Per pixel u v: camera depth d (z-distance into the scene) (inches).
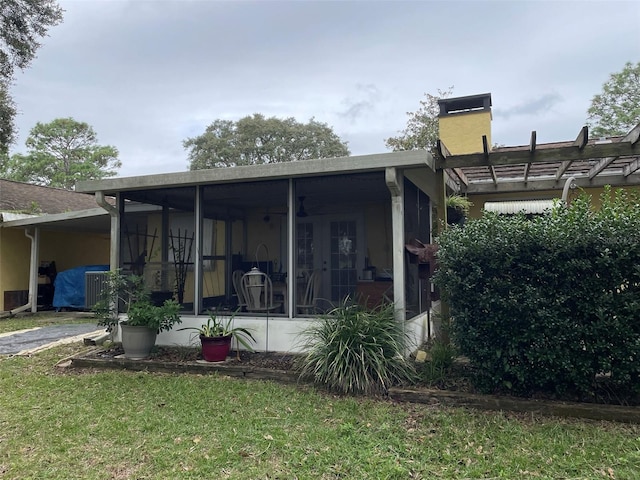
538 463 122.6
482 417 155.9
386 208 275.4
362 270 272.8
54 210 577.0
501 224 172.2
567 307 157.9
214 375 213.9
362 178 232.7
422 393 173.8
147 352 239.9
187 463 126.3
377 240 274.2
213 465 124.8
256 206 302.5
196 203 263.9
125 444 139.0
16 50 485.1
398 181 216.8
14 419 160.2
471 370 185.6
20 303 470.3
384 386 180.9
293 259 240.5
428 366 192.1
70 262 534.0
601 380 165.9
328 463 124.7
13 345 295.0
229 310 262.4
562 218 167.3
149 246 284.5
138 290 255.1
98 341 276.5
